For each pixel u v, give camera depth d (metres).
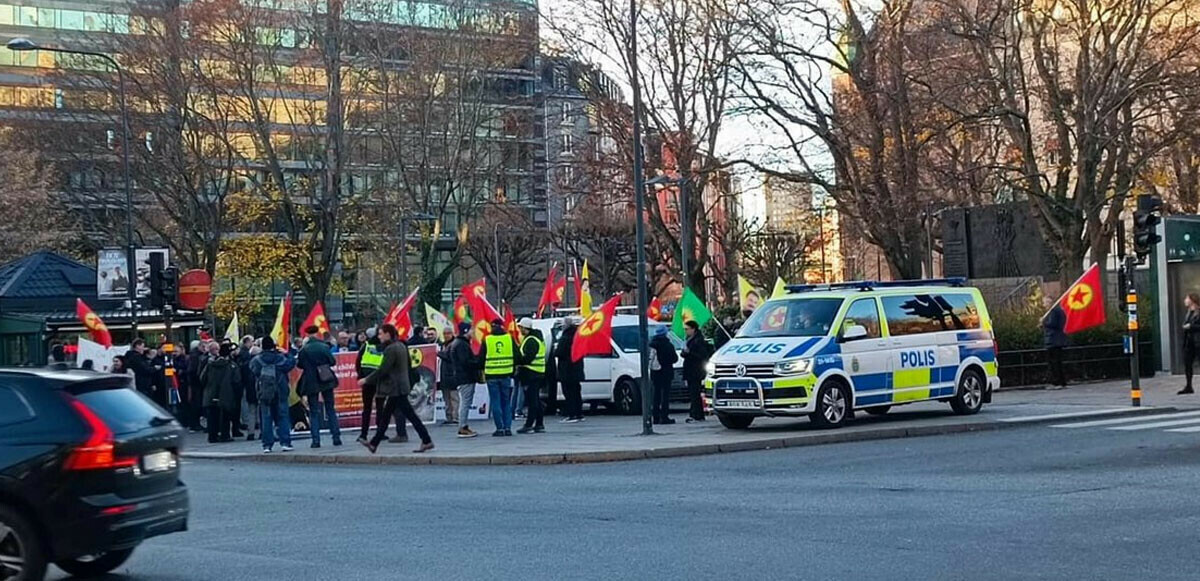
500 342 21.42
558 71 43.50
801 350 19.52
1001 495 12.52
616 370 26.97
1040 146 41.16
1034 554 9.30
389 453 19.19
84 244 53.62
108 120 46.44
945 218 35.97
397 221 53.53
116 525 8.75
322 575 9.23
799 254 60.69
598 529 11.09
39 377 8.98
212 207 49.59
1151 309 32.59
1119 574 8.54
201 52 46.88
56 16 72.00
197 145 47.75
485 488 14.72
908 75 30.89
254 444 23.17
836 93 34.56
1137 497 12.16
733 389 19.88
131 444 9.02
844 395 19.80
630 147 41.09
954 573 8.66
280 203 51.94
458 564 9.54
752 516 11.61
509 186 59.81
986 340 22.27
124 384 9.56
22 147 46.75
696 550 9.83
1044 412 21.98
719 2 37.41
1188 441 17.19
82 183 48.69
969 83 30.58
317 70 51.44
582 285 31.33
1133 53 33.22
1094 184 33.53
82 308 28.77
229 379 23.86
